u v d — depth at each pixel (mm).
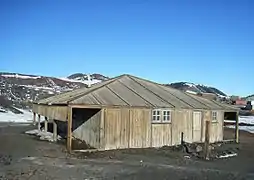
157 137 21172
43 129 30781
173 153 19516
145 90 23859
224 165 17000
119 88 22750
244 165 17297
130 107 20109
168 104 22016
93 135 20375
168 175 13766
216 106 25219
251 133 34688
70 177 12695
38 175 12773
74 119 24219
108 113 19531
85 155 17766
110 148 19500
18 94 71250
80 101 18781
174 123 22062
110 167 14859
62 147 20266
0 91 70250
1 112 48156
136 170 14445
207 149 18672
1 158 16172
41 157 16797
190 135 22984
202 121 23781
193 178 13453
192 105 23359
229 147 23234
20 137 25125
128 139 20078
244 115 69125
